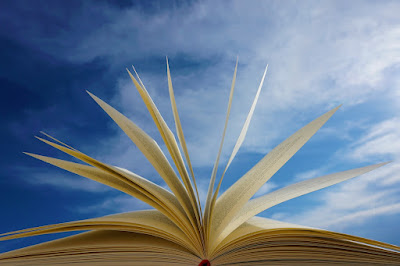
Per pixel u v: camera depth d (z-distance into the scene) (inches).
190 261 37.0
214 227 35.9
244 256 38.4
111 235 40.1
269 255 39.0
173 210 36.1
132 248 37.3
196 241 35.9
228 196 39.8
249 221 43.3
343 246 38.0
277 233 37.7
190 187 36.9
